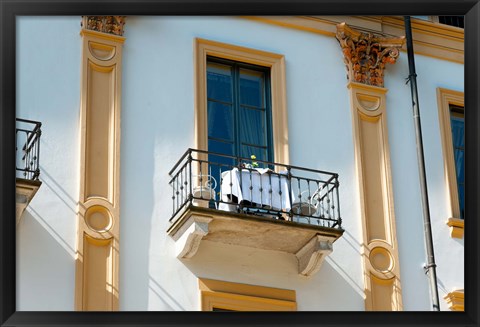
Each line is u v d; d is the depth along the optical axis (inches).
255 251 754.8
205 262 735.1
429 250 805.2
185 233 717.3
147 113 767.1
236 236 739.4
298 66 840.9
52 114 734.5
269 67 833.5
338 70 854.5
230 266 741.9
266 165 798.5
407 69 879.1
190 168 724.0
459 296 799.7
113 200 725.3
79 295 687.7
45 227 700.0
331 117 831.7
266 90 828.6
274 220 729.0
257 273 748.0
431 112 875.4
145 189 740.7
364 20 880.3
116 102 756.0
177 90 784.3
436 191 844.0
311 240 748.6
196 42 805.9
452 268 816.9
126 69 774.5
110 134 746.2
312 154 810.8
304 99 830.5
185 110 779.4
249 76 830.5
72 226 706.8
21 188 673.0
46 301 681.0
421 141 843.4
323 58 853.8
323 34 862.5
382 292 782.5
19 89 732.7
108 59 768.9
